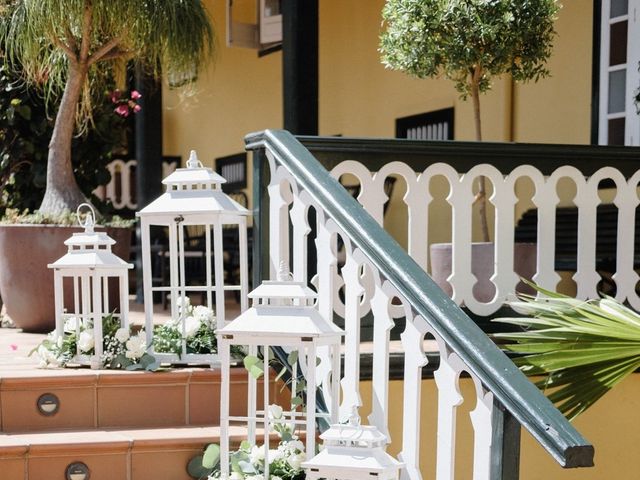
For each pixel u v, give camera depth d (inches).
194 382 164.4
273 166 169.5
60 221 217.0
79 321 173.6
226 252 394.9
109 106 265.0
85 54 222.2
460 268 184.1
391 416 167.3
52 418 159.5
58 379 158.9
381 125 366.6
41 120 258.2
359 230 141.2
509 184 185.3
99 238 172.4
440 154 181.8
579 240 190.1
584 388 145.3
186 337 169.5
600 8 283.0
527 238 276.2
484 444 121.3
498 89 313.0
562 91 295.9
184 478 150.6
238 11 424.2
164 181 168.1
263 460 139.4
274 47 430.0
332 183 151.3
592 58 285.6
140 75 267.6
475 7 201.9
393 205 350.3
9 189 267.3
